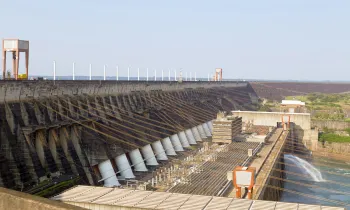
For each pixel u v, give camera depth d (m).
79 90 85.38
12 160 59.47
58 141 70.75
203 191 67.50
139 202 42.00
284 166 122.38
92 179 72.94
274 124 161.75
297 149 158.38
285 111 191.50
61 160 69.50
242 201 42.38
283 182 109.62
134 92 112.75
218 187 70.06
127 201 42.34
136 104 111.00
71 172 70.62
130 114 102.44
